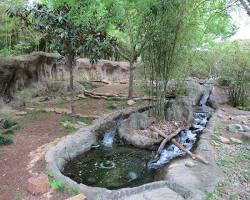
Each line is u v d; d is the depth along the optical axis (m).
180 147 6.13
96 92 10.31
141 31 7.52
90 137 6.23
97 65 12.93
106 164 5.46
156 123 7.55
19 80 8.36
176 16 6.50
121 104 9.02
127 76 14.71
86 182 4.68
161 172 4.97
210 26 9.45
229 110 9.74
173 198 3.79
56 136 5.94
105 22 6.77
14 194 3.74
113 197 3.79
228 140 6.19
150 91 8.28
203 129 7.41
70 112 7.68
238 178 4.37
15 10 6.77
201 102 11.12
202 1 7.11
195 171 4.61
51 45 6.94
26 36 9.72
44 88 9.40
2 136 5.52
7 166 4.51
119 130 6.86
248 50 10.54
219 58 12.39
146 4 5.37
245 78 10.48
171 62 7.34
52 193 3.77
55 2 5.44
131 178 4.92
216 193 3.88
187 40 7.33
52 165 4.47
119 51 9.23
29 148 5.25
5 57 7.70
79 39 6.78
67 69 11.06
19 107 7.89
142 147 6.32
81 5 5.05
